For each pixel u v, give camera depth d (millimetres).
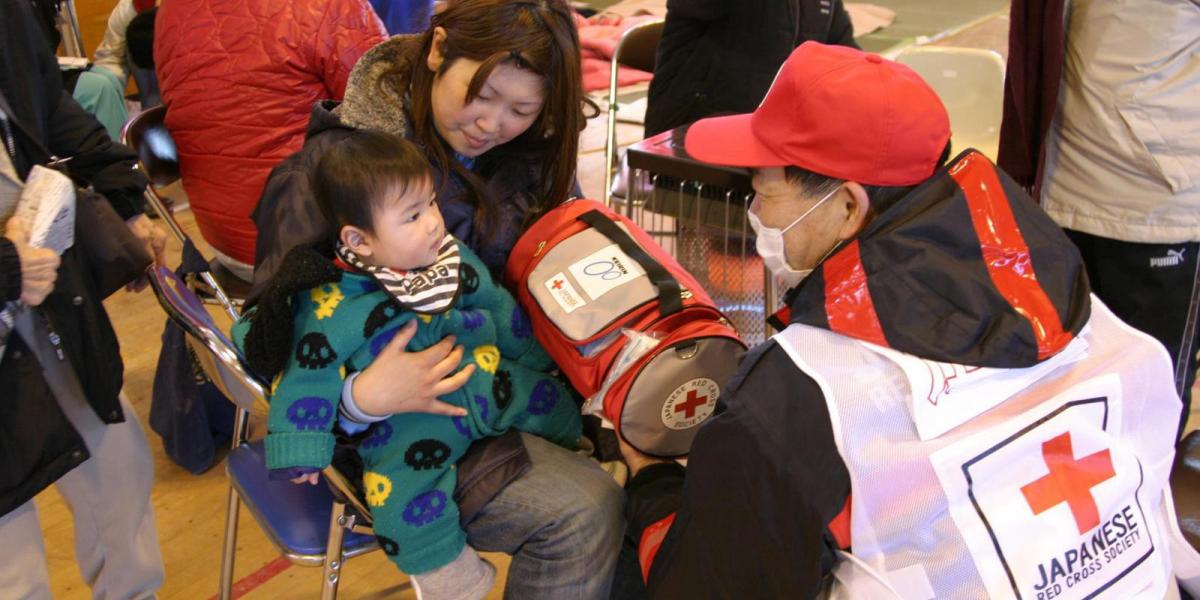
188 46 2381
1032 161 2301
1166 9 2000
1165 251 2180
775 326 1329
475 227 1659
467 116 1510
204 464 2652
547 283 1559
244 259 2518
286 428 1361
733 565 1163
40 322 1606
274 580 2303
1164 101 2051
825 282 1189
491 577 1558
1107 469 1178
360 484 1552
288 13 2371
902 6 6703
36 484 1574
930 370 1108
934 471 1106
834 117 1191
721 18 2703
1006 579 1119
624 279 1533
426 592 1511
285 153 2414
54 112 1776
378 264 1384
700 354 1446
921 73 2971
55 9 2574
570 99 1559
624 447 1501
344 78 2408
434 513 1472
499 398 1544
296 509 1732
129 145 2252
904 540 1131
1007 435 1130
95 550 1823
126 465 1806
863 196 1217
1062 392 1173
